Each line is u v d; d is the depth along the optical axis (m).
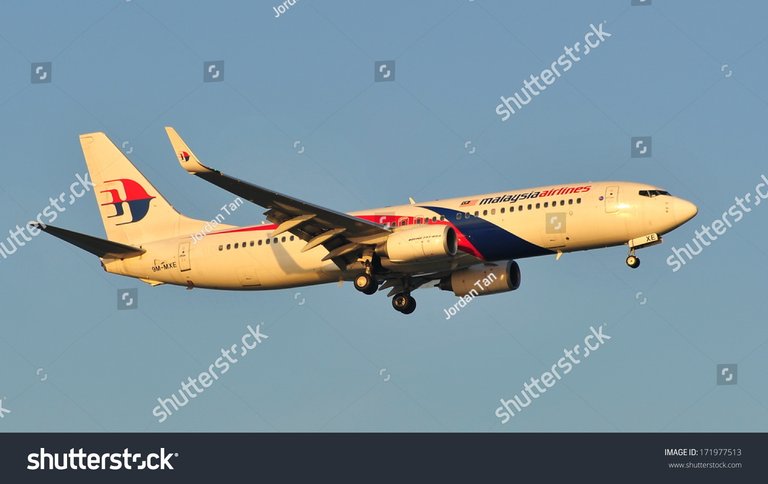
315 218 125.31
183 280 138.12
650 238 121.56
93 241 134.75
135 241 142.62
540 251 125.12
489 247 125.62
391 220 129.62
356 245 128.25
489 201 126.94
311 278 133.00
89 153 144.75
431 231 123.75
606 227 122.06
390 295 138.00
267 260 133.38
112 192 143.88
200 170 113.00
